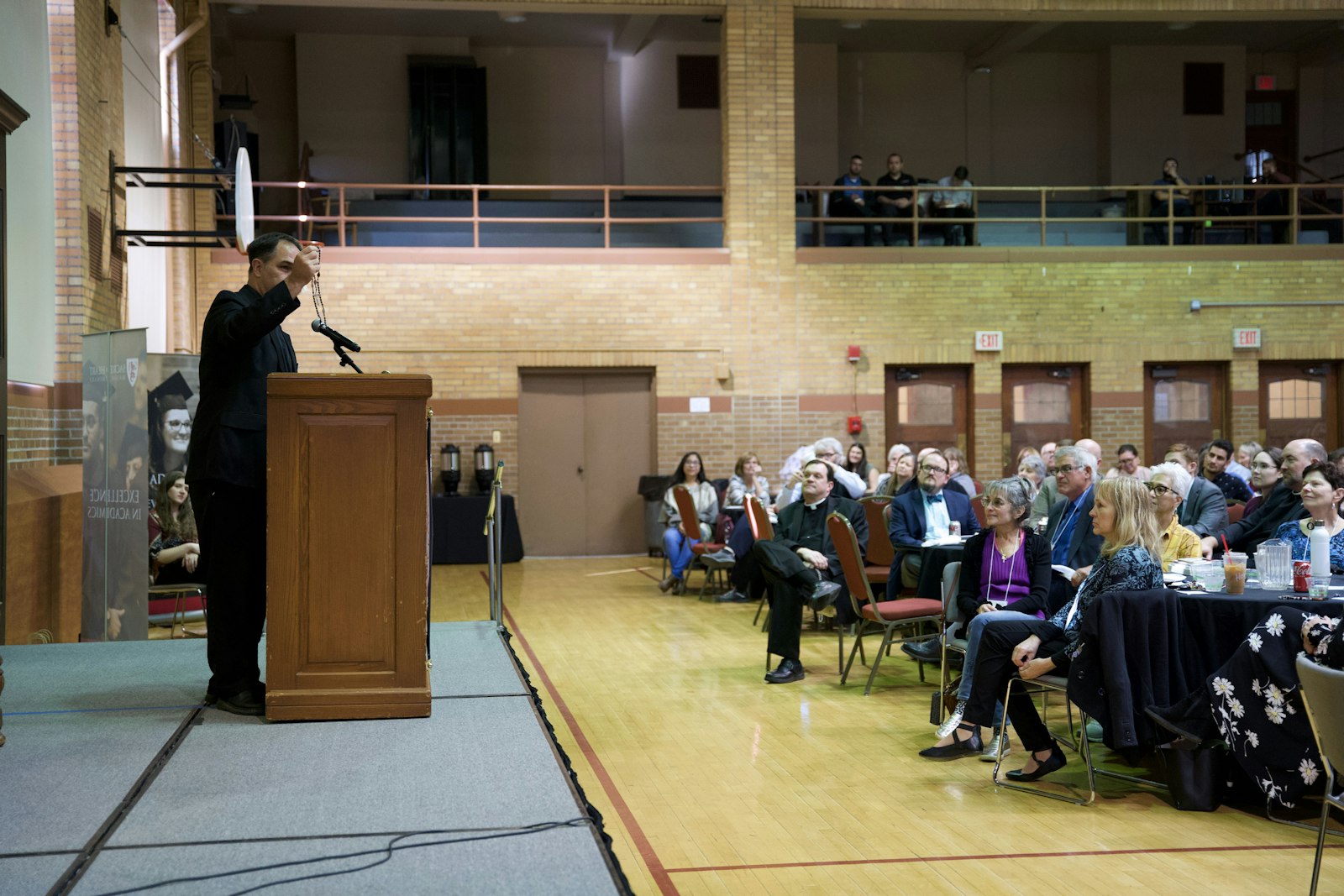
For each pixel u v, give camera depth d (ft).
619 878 8.16
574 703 20.93
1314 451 20.80
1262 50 58.49
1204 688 14.56
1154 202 50.39
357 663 12.36
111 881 8.04
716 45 56.24
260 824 9.14
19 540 23.66
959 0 45.06
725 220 45.47
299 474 12.19
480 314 44.32
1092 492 21.71
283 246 12.80
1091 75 58.18
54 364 28.14
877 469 42.04
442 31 54.13
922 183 50.37
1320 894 11.73
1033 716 16.03
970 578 18.65
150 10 38.32
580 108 56.70
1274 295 46.32
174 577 26.21
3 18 24.66
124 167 31.71
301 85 53.83
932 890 11.91
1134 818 14.35
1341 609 14.20
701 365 45.11
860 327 45.47
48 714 12.58
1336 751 10.33
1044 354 45.78
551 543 45.98
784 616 22.80
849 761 17.01
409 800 9.70
